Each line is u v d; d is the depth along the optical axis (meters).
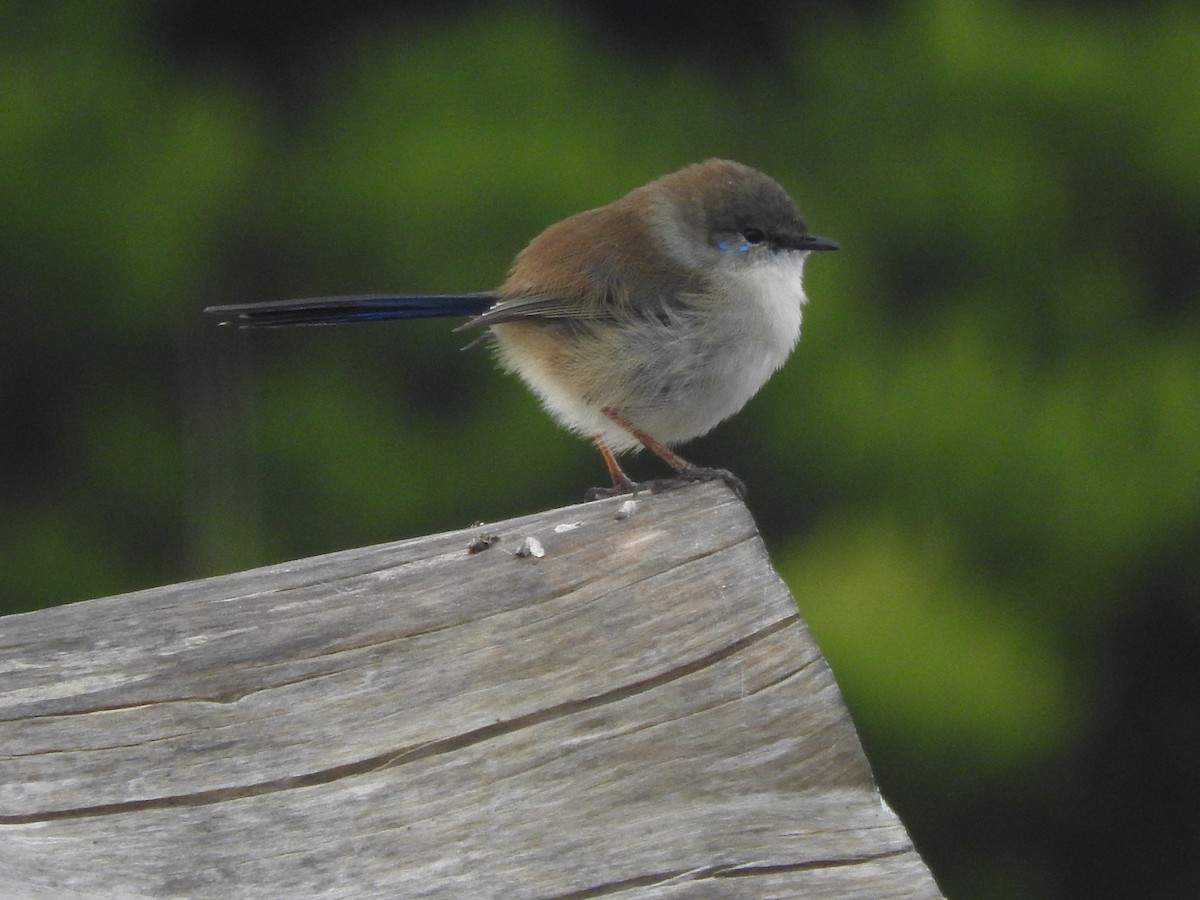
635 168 17.22
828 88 17.95
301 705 4.10
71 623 4.16
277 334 17.06
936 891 4.09
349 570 4.39
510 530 4.60
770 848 4.12
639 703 4.33
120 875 3.73
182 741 3.99
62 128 16.89
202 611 4.22
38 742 3.93
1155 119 17.16
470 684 4.22
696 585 4.57
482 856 3.95
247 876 3.79
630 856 4.02
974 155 17.22
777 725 4.43
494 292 8.16
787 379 15.83
